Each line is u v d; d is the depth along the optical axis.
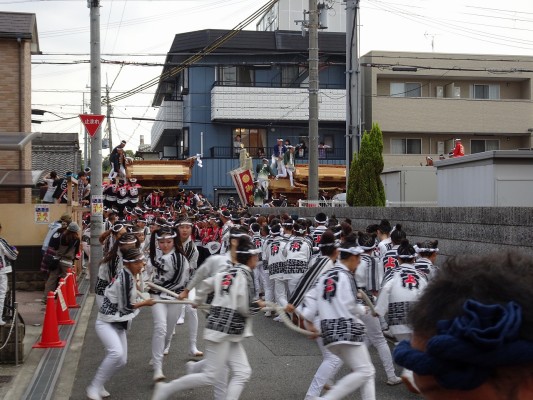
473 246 10.74
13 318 9.15
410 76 34.88
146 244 10.76
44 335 10.10
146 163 29.03
